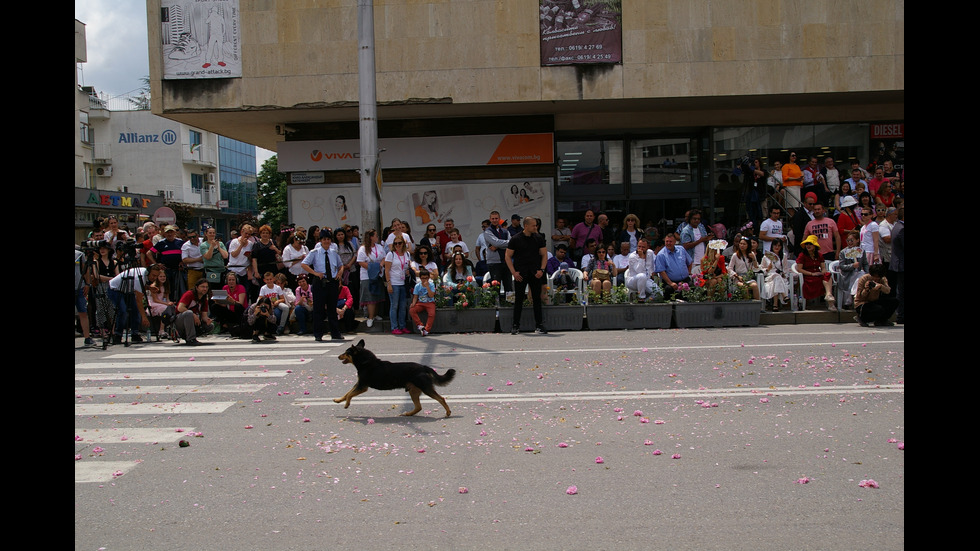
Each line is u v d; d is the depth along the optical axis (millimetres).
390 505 5082
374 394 8547
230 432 7035
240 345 12633
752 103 19469
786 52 17953
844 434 6488
